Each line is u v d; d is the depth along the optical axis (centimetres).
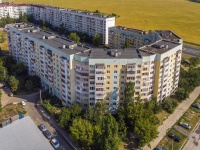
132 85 15375
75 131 13612
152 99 17138
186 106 18300
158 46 17925
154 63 16425
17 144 12038
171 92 19312
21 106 17862
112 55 15912
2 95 19375
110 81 15800
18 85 19862
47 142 12462
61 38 19812
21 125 13088
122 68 15562
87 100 16538
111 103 16338
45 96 18988
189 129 15788
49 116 16712
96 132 13550
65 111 15625
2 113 16962
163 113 17275
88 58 15375
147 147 14150
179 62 19125
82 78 16000
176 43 18988
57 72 17612
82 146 13800
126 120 15262
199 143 14612
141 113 14938
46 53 18450
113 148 12494
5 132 12538
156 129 14438
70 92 16725
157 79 16838
